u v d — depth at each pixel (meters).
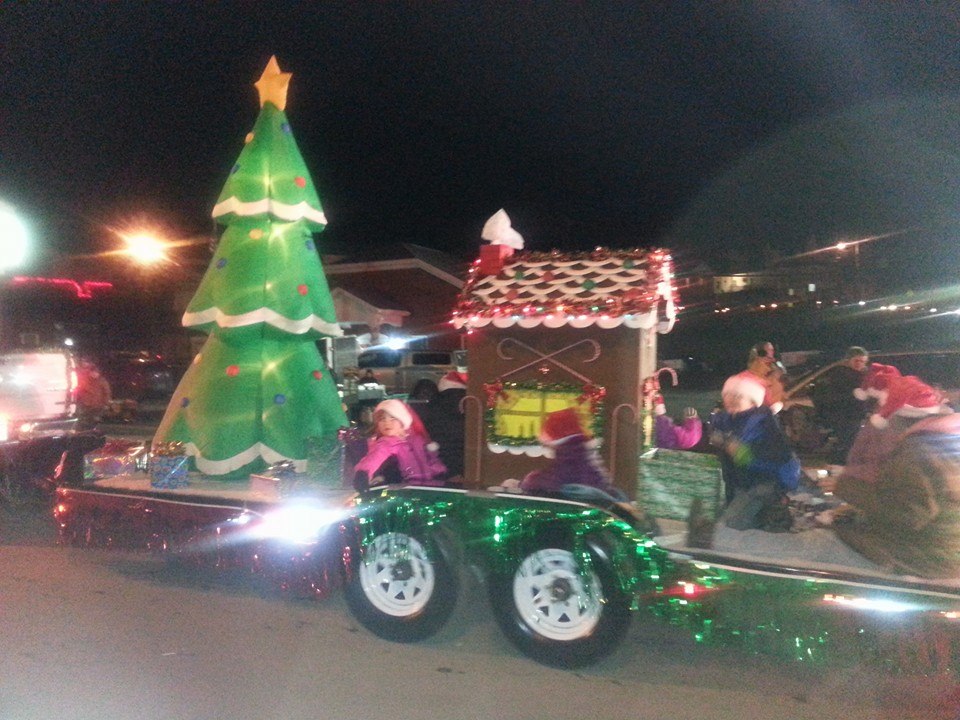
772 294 27.42
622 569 4.36
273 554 5.31
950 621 3.70
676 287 6.14
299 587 5.25
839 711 4.05
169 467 6.01
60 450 8.91
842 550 4.33
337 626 5.23
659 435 5.81
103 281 22.50
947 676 3.71
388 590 4.99
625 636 4.52
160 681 4.33
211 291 6.79
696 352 24.95
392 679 4.41
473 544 4.74
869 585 3.88
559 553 4.52
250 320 6.60
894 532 4.06
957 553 3.90
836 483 4.64
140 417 19.03
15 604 5.60
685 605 4.27
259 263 6.75
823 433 9.11
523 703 4.12
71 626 5.17
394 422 5.30
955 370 7.15
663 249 5.60
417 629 4.82
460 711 4.02
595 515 4.41
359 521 4.95
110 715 3.92
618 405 5.10
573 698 4.19
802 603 3.99
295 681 4.36
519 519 4.55
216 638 4.99
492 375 5.40
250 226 6.90
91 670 4.47
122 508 5.93
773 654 4.09
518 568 4.60
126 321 25.12
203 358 6.86
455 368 21.28
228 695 4.17
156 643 4.89
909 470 4.03
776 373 6.51
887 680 4.27
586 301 5.04
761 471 4.78
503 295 5.30
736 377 5.02
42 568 6.46
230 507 5.54
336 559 5.09
